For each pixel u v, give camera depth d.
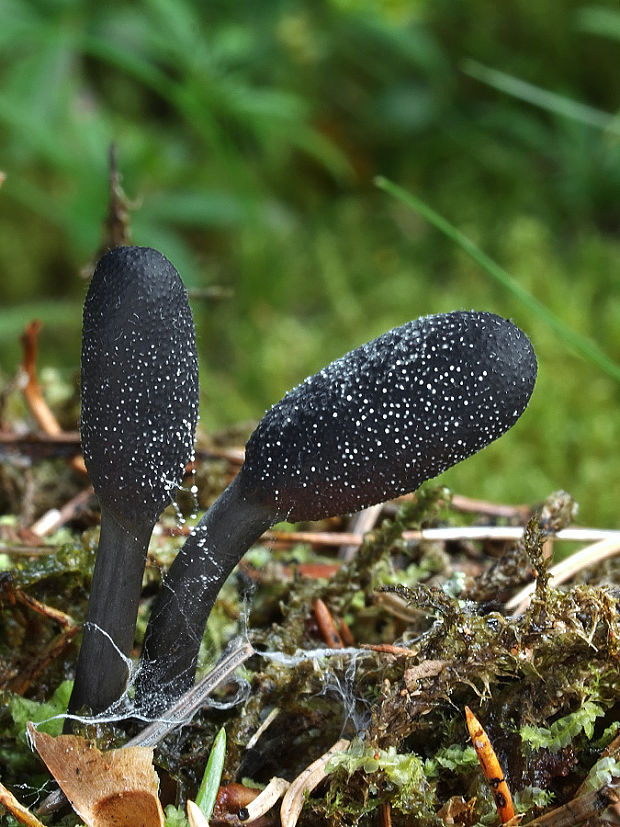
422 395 0.12
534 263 0.31
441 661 0.13
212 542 0.12
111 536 0.12
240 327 0.33
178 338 0.12
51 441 0.17
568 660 0.13
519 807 0.13
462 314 0.12
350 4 0.30
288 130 0.32
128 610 0.12
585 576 0.15
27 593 0.14
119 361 0.11
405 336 0.12
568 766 0.13
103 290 0.12
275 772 0.13
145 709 0.13
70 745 0.12
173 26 0.28
